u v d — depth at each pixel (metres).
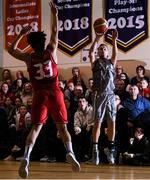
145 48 10.36
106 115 6.65
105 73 6.59
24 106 9.52
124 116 8.46
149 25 10.34
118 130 8.35
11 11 11.78
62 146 8.83
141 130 8.08
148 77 10.18
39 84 4.82
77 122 8.81
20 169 4.61
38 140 8.95
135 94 8.63
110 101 6.59
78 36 10.99
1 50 11.77
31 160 9.04
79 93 9.38
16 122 9.52
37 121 4.77
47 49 4.88
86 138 8.62
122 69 10.09
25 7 11.62
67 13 11.13
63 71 11.09
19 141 9.25
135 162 7.93
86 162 8.11
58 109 4.83
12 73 11.57
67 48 11.07
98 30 6.39
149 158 7.89
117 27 10.63
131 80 9.82
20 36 4.98
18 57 4.89
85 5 10.96
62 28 11.16
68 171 6.00
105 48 6.70
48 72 4.80
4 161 8.77
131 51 10.46
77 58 10.96
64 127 4.90
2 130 9.70
